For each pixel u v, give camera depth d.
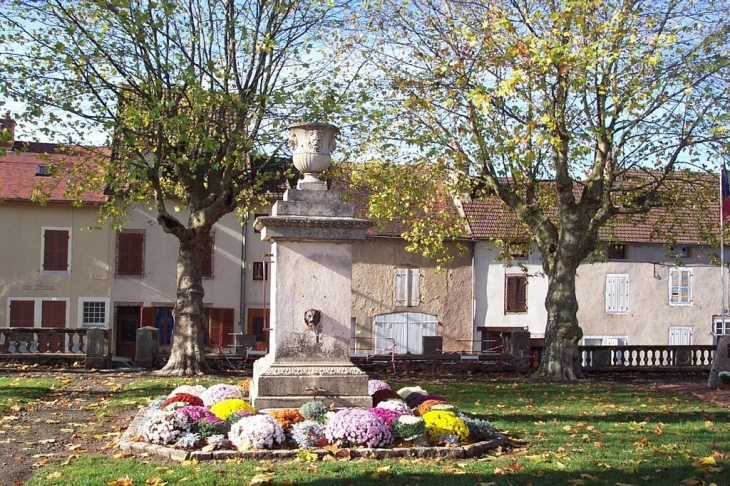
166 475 8.44
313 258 11.70
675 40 18.86
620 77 21.34
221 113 22.12
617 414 14.34
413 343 39.03
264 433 9.59
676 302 40.38
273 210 11.89
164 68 21.19
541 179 25.59
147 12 20.30
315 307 11.65
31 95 21.17
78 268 36.78
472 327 39.25
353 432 9.75
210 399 12.02
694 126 22.58
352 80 23.70
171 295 37.75
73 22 21.22
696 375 26.31
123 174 22.78
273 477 8.38
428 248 27.31
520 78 18.42
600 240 29.25
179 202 37.72
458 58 22.17
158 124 21.31
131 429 11.16
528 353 26.86
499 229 34.72
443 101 21.75
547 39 19.97
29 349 25.08
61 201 36.19
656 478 8.84
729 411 14.90
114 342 37.12
